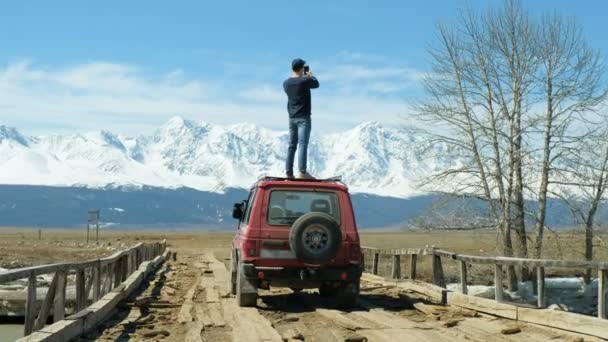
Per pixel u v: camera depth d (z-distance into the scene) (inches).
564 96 952.3
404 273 1206.9
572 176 956.6
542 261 418.0
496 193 995.9
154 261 1028.5
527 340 357.7
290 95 548.1
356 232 496.1
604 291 370.3
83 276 407.2
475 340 356.2
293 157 550.6
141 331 384.2
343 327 402.3
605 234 953.5
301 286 506.9
